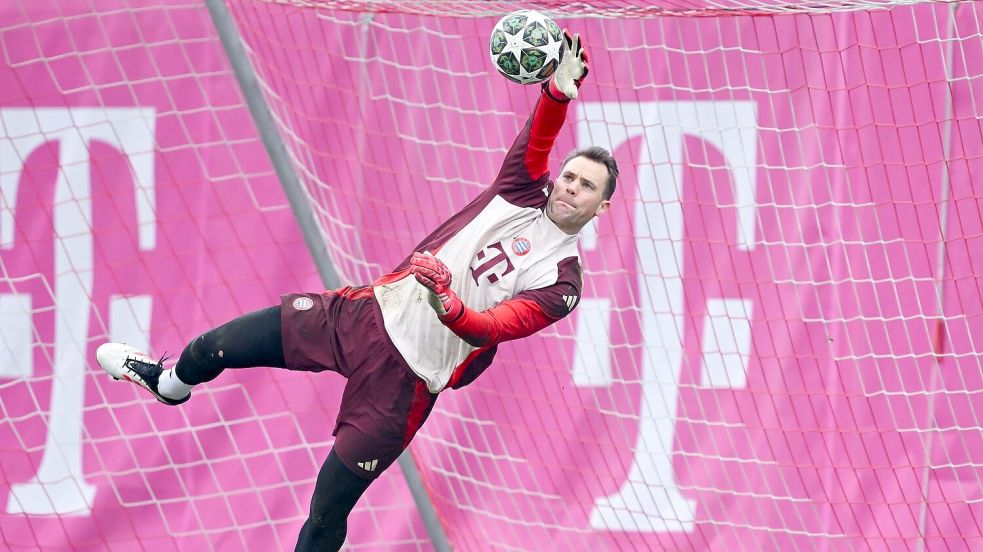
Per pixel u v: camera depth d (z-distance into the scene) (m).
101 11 18.97
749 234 18.42
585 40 18.31
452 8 17.31
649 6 17.50
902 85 18.00
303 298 11.96
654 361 18.72
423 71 18.58
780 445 18.58
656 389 18.77
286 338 11.78
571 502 19.00
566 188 11.48
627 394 18.81
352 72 18.59
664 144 18.39
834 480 18.55
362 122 18.66
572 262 11.70
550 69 11.30
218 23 16.14
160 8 19.02
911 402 18.36
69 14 18.95
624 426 18.84
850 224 18.23
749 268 18.44
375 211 18.77
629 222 18.55
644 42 18.27
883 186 18.16
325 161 18.70
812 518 18.58
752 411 18.59
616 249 18.62
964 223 18.03
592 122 18.42
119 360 12.80
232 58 16.28
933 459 18.36
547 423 18.98
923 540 18.44
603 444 18.91
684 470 18.77
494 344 11.16
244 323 11.88
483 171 18.61
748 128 18.11
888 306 18.27
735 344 18.50
